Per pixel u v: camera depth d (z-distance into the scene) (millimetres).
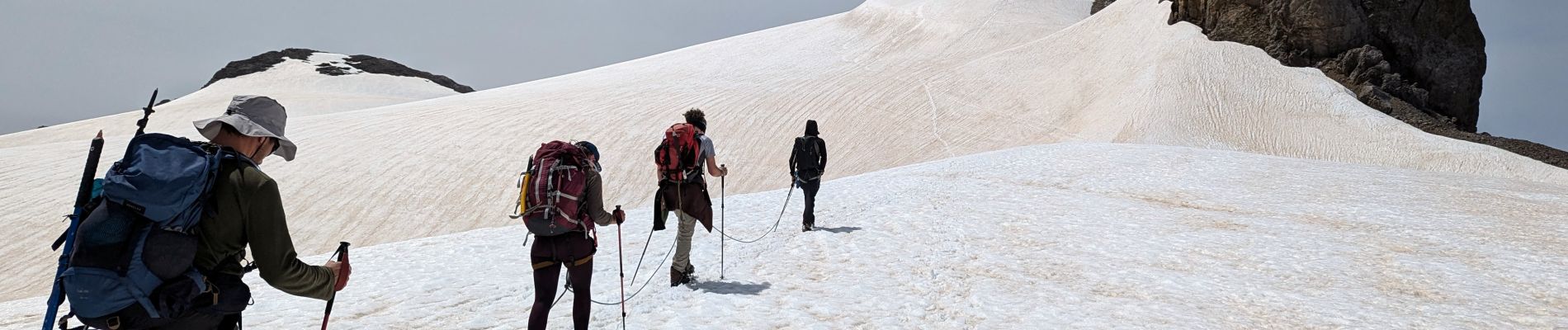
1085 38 69188
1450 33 53062
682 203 7398
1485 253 9383
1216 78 49906
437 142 49188
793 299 6988
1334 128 42594
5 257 28578
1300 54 52031
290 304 7180
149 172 2664
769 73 72500
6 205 33312
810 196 10883
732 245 10000
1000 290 7430
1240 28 55281
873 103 60125
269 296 7570
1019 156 23359
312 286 3111
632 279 8117
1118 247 9812
